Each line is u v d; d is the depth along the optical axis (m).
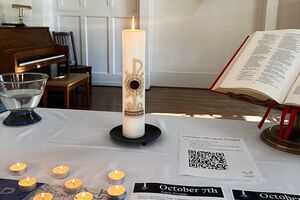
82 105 3.74
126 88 0.83
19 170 0.68
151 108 3.65
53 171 0.68
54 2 4.60
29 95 0.99
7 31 3.24
